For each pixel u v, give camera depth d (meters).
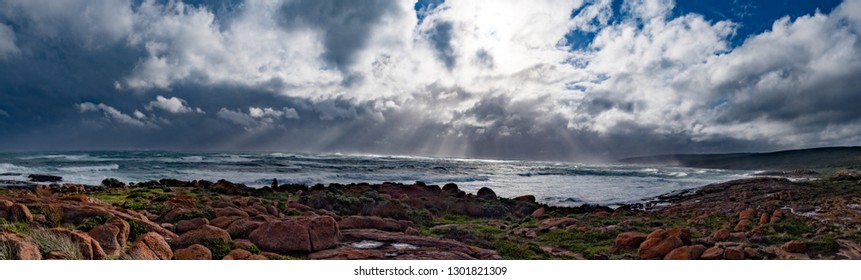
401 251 13.88
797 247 14.58
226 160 84.31
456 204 30.89
